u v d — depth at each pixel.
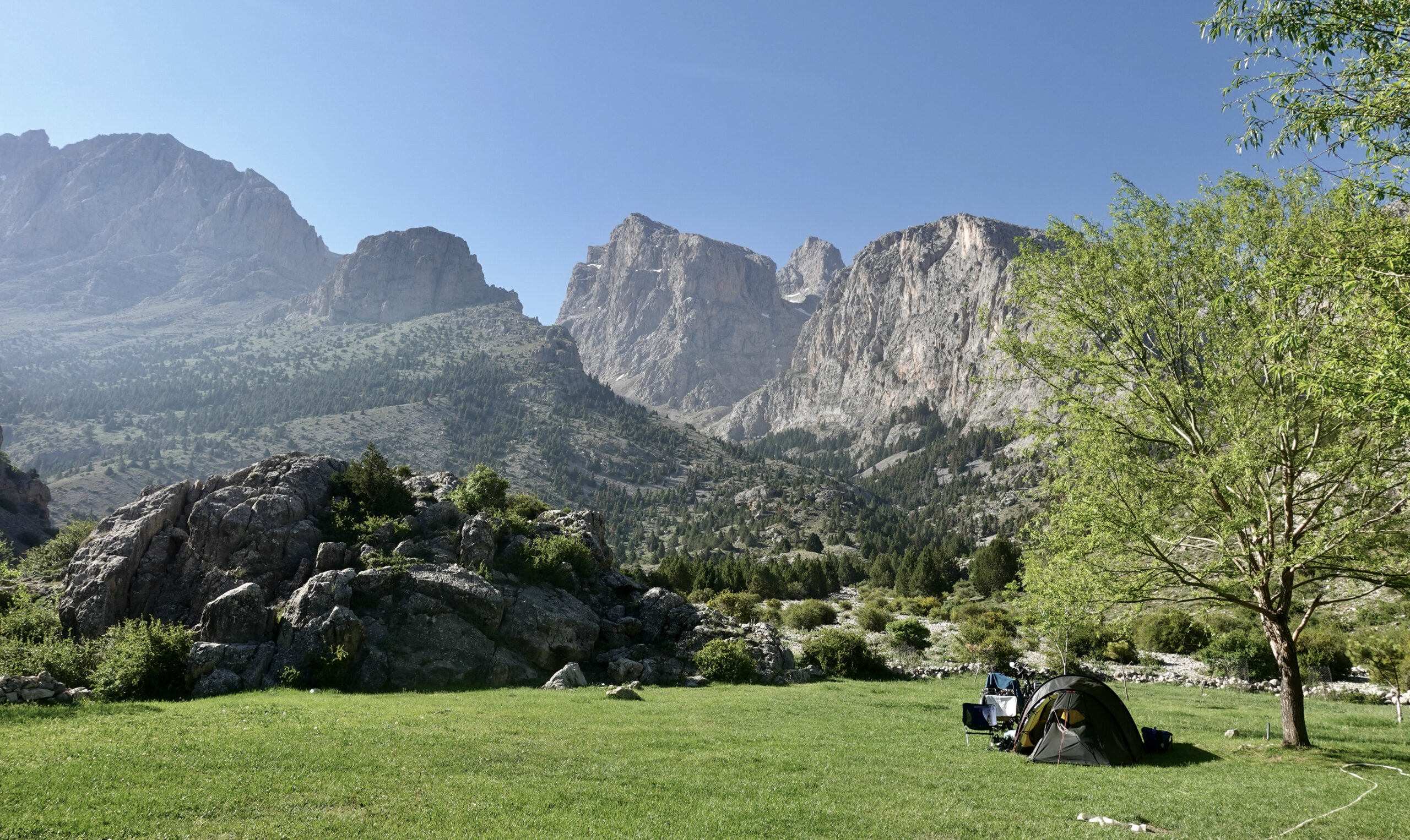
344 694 24.42
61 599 29.80
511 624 31.11
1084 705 16.72
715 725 19.53
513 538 37.00
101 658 23.88
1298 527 17.08
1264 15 10.05
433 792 11.16
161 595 31.33
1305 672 36.38
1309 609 17.84
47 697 18.45
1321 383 9.73
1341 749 17.83
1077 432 18.84
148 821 9.17
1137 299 18.92
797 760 14.95
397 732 15.80
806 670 33.94
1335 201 16.05
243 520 33.12
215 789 10.59
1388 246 9.12
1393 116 9.34
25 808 9.31
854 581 129.88
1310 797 12.98
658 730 18.08
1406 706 29.47
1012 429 20.25
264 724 16.23
